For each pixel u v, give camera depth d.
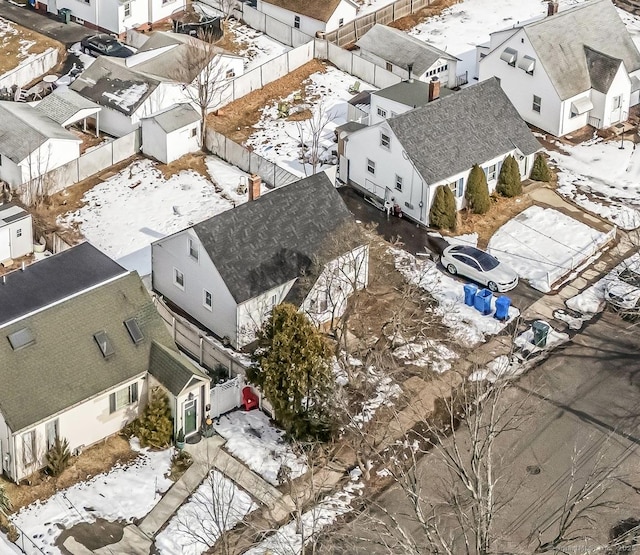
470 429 39.38
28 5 93.00
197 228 55.88
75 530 46.25
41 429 48.06
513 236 66.44
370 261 63.34
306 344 49.44
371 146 68.25
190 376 49.84
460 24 92.44
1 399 47.50
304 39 87.50
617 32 79.50
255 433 51.41
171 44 81.12
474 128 68.50
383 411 52.41
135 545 45.75
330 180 64.50
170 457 49.94
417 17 93.44
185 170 72.06
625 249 65.81
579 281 63.03
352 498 48.16
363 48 83.44
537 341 57.41
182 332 56.12
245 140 75.94
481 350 57.25
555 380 55.28
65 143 70.75
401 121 66.31
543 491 48.53
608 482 48.72
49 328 50.06
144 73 77.25
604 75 76.75
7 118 71.25
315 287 57.09
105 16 88.12
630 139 76.88
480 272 61.66
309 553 45.19
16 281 53.22
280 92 81.62
